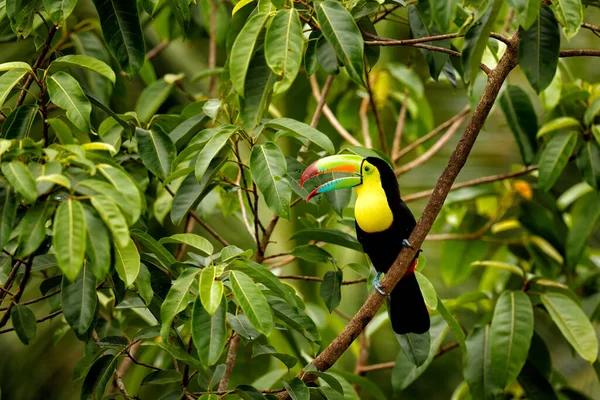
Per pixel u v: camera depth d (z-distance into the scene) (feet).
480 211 38.34
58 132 20.47
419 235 21.59
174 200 23.80
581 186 35.22
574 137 30.12
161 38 38.06
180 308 19.24
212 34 37.50
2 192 17.28
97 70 21.20
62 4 20.98
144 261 22.47
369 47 26.11
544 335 45.19
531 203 35.32
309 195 24.76
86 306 20.72
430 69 26.50
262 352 22.53
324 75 38.75
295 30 19.97
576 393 32.83
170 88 34.94
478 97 29.94
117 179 17.24
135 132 24.84
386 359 43.98
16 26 21.85
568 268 35.47
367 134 35.88
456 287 44.06
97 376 21.59
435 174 43.80
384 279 22.24
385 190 25.26
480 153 43.86
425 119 39.99
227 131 21.76
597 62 42.86
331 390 21.97
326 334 34.58
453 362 44.34
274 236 39.75
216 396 20.35
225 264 19.85
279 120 22.47
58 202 17.24
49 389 40.50
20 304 22.34
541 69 21.18
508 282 36.86
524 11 17.97
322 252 25.93
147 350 31.42
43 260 23.03
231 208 32.35
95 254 16.46
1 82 21.07
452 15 17.83
